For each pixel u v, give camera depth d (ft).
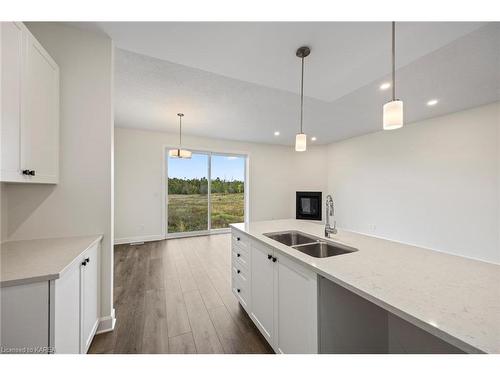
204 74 7.89
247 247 6.20
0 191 4.72
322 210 21.39
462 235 12.07
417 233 14.19
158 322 6.14
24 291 3.13
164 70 7.59
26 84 3.97
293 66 6.39
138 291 8.04
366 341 3.89
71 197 5.36
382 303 2.43
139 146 15.49
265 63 6.26
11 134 3.63
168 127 14.99
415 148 14.29
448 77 8.10
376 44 5.36
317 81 7.26
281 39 5.24
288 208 21.99
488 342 1.77
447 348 3.36
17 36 3.75
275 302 4.69
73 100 5.33
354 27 4.78
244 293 6.34
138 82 8.46
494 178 10.94
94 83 5.50
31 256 3.94
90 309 4.88
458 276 3.12
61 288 3.50
